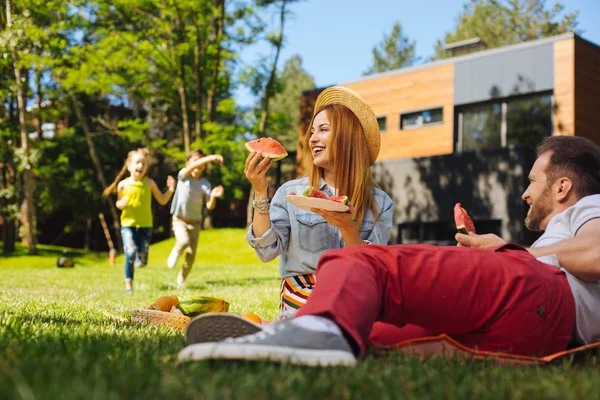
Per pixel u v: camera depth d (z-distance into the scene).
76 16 23.69
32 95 27.44
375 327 2.43
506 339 2.24
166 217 36.34
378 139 3.43
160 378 1.61
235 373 1.67
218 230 25.78
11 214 26.47
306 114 24.89
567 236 2.53
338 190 3.33
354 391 1.58
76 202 30.33
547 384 1.74
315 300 1.94
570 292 2.33
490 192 18.67
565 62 18.81
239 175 26.33
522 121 19.81
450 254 2.18
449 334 2.32
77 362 1.82
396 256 2.14
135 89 25.83
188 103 28.77
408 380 1.74
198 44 24.11
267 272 14.05
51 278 11.72
